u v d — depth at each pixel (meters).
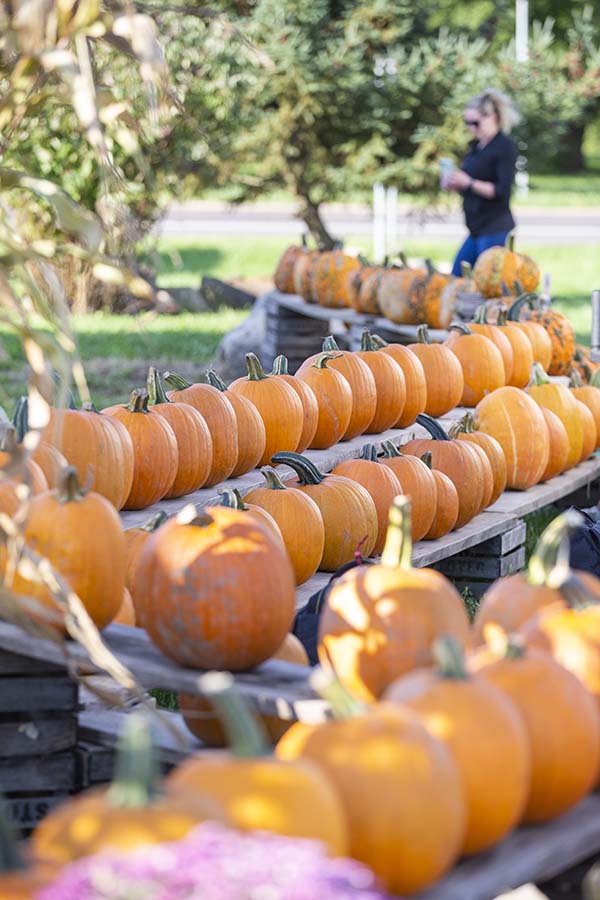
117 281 3.12
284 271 12.64
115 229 3.22
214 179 17.89
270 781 2.14
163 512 4.35
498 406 6.66
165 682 3.04
